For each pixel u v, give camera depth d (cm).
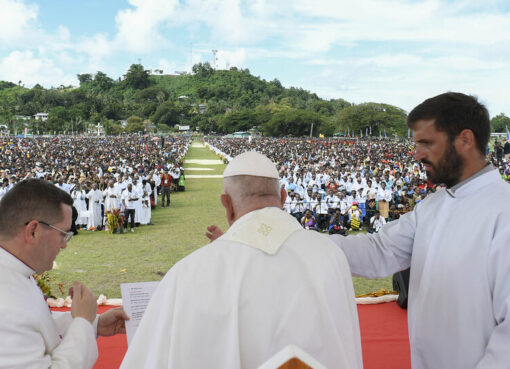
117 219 1123
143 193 1231
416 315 177
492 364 142
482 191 166
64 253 900
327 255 136
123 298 190
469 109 166
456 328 161
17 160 2862
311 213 1148
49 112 14238
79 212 1171
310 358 96
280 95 19038
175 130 14300
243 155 158
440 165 172
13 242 162
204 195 1905
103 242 1015
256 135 12375
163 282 132
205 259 130
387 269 198
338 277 134
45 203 165
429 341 170
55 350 158
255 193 151
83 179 1456
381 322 396
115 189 1164
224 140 7850
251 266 127
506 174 1942
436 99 173
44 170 2188
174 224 1254
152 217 1379
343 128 9188
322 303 125
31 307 153
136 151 4328
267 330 120
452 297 162
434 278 168
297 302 123
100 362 322
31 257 164
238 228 139
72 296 182
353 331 133
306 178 1742
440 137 169
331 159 3180
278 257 130
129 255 887
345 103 15775
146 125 13475
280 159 3147
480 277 156
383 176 1902
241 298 122
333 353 123
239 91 18788
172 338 120
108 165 2658
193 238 1060
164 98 17325
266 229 137
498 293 152
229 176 156
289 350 96
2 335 140
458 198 172
